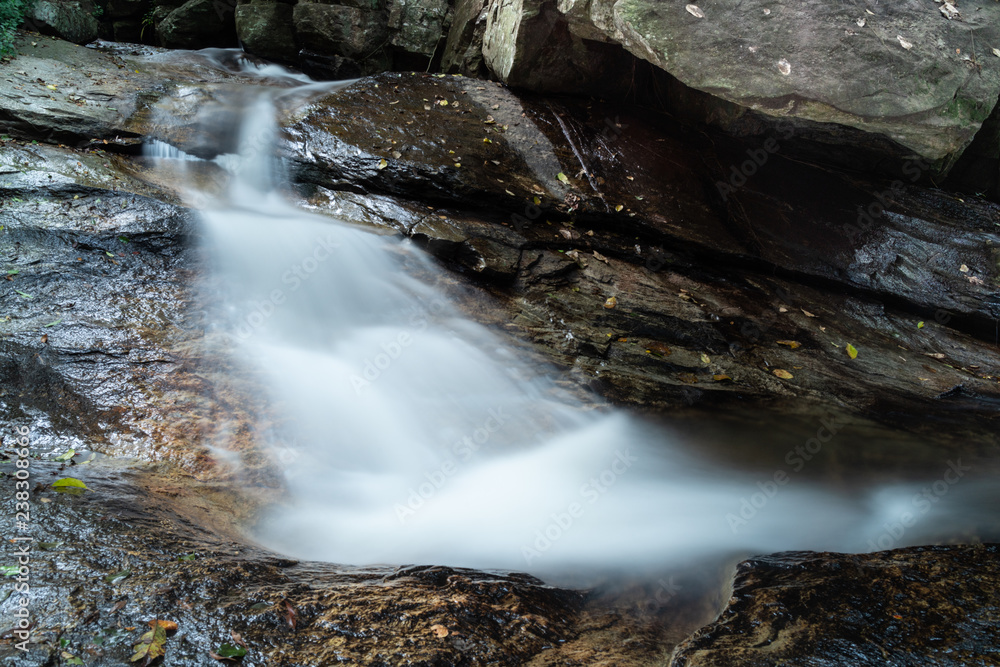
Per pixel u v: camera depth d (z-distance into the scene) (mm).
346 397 5324
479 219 7512
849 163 9047
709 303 7207
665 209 8023
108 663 2367
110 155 7168
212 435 4523
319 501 4301
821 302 7648
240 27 11617
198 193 7078
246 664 2490
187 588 2824
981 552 4148
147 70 9656
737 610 3367
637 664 3021
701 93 8977
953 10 6930
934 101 6590
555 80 9273
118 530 3156
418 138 8062
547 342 6426
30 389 4418
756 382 6254
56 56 9023
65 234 5945
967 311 7648
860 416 5965
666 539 4570
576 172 8188
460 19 11039
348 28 11367
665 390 6012
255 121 7770
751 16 6621
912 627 3285
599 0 7281
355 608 2906
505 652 2852
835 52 6500
